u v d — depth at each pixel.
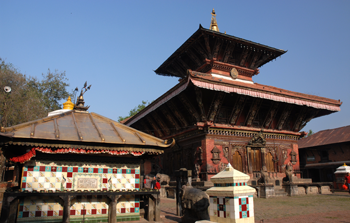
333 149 35.88
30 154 7.52
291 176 24.67
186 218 9.40
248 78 28.23
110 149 8.45
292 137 29.02
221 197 6.18
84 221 8.41
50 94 47.97
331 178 36.12
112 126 9.80
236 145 24.81
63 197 7.70
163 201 19.44
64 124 8.94
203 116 23.41
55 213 8.07
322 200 18.70
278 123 28.00
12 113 32.62
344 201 17.83
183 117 26.48
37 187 7.98
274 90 24.39
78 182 8.52
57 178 8.27
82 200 8.52
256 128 26.22
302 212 12.91
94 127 9.33
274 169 26.84
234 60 27.89
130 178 9.35
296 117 29.67
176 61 31.45
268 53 28.56
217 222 6.21
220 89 21.45
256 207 15.12
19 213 7.65
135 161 9.53
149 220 9.14
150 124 33.97
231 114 24.75
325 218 11.04
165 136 30.72
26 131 7.75
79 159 8.65
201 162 23.39
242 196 5.95
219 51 26.77
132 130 9.86
